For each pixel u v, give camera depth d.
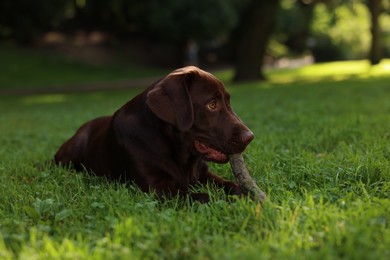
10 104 19.86
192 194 4.07
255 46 25.17
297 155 5.46
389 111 9.48
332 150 5.96
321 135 6.62
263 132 7.55
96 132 5.32
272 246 2.86
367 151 5.14
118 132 4.56
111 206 3.72
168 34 35.25
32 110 16.27
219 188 4.45
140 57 40.06
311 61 50.06
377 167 4.43
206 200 3.99
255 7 25.03
